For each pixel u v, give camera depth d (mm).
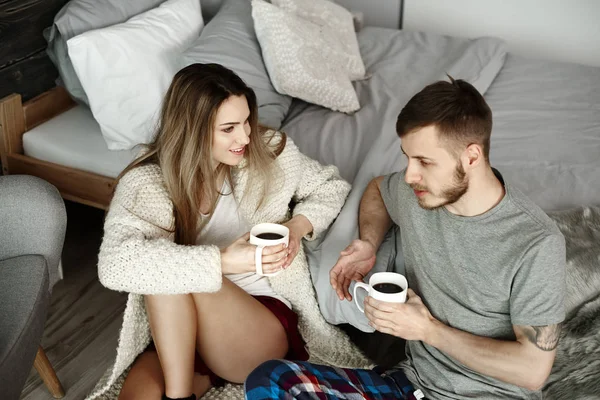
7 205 1768
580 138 2436
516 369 1377
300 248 1913
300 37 2592
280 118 2523
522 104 2691
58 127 2555
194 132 1647
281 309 1870
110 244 1618
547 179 2188
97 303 2381
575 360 1605
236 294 1746
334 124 2521
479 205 1405
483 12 3682
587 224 1861
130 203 1678
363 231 1831
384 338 2014
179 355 1659
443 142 1341
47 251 1795
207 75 1654
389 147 2277
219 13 2719
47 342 2199
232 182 1824
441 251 1505
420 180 1419
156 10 2557
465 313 1491
